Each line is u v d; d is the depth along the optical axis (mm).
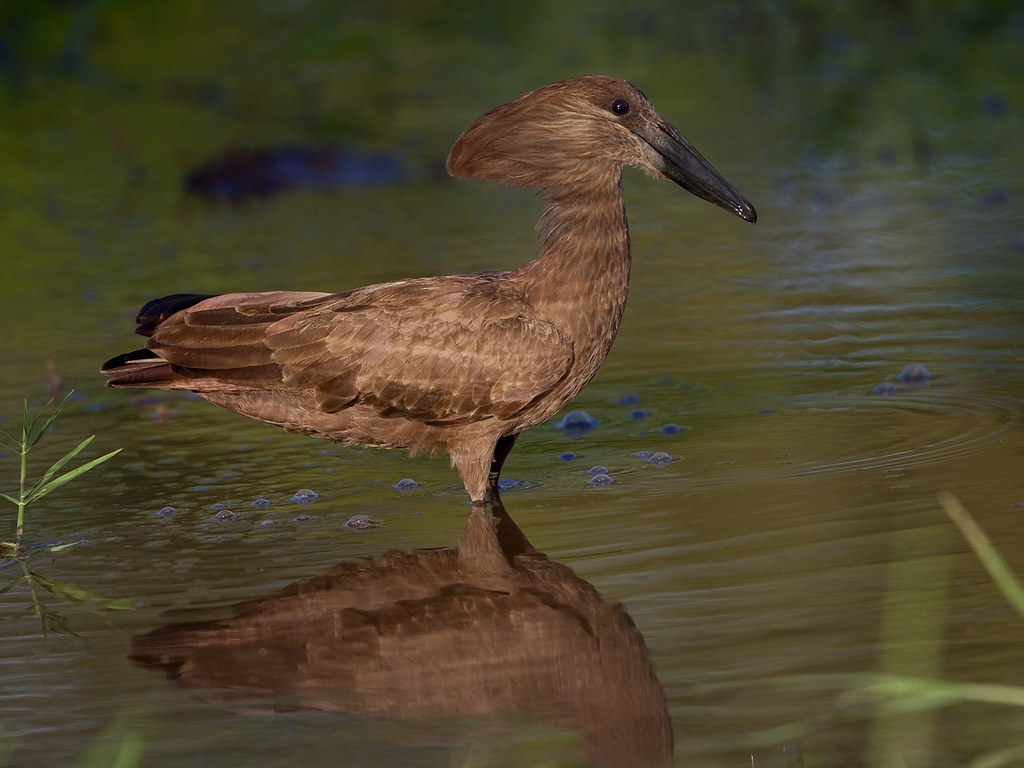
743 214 13773
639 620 10008
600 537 11805
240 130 32500
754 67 36750
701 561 11039
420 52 38688
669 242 23906
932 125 30938
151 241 25469
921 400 15109
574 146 13672
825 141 30188
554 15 41594
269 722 8914
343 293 13750
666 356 17641
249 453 14984
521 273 13906
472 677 9453
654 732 8445
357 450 15070
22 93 36250
